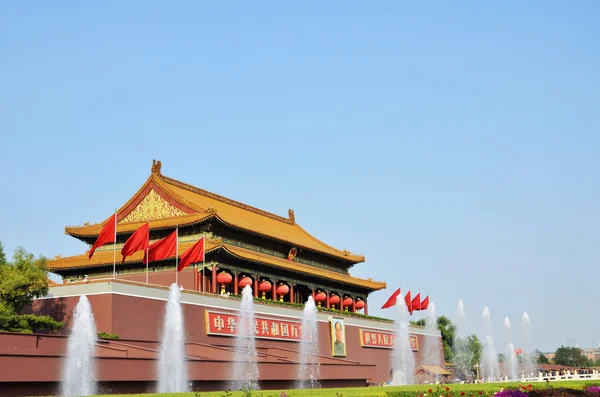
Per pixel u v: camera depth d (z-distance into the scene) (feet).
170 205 302.25
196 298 252.21
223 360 215.92
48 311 228.84
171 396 142.41
